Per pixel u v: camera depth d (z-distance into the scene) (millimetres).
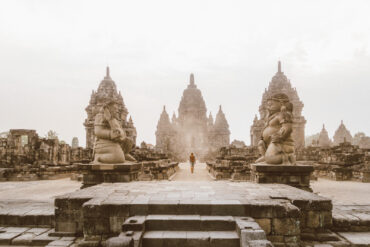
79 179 17328
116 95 42531
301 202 6484
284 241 5812
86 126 39438
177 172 26016
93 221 6086
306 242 6102
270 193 7449
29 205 8656
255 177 10898
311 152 27406
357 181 17125
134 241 5020
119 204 6141
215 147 65812
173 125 74250
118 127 11273
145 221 5773
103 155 11039
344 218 6875
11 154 21891
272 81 49688
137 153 20969
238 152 29297
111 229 6066
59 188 13945
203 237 5344
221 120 67312
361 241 6113
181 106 74562
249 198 6758
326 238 6176
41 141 23312
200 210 6137
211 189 8156
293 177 10328
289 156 10898
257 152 29219
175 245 5316
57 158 23766
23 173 18266
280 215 5898
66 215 6727
